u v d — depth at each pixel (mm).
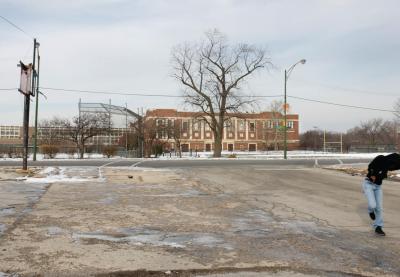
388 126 100625
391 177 19609
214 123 49969
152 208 11219
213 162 32312
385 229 8922
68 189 14977
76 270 5816
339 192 15023
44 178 18156
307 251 7039
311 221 9727
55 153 45031
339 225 9305
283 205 12086
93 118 55312
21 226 8625
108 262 6219
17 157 44844
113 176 19578
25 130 20906
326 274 5859
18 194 13430
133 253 6727
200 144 100188
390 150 75312
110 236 7902
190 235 8117
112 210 10781
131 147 56344
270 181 18562
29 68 20578
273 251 7004
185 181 18250
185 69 49656
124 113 67562
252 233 8383
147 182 17703
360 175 21094
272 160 35750
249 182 18172
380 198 8508
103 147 54375
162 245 7289
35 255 6527
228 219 9867
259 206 11875
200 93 49594
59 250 6832
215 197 13562
